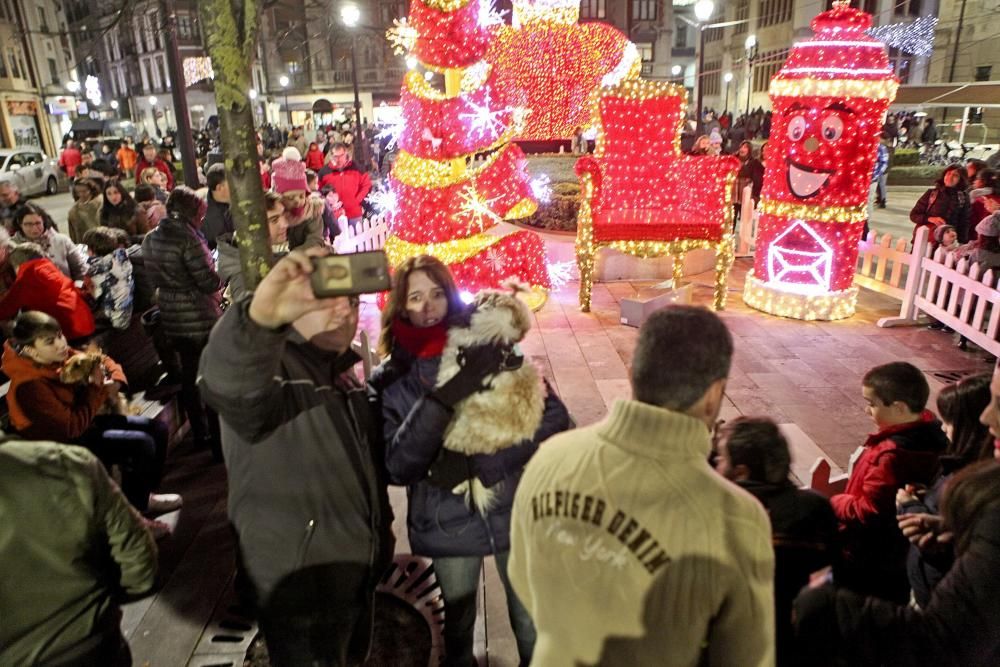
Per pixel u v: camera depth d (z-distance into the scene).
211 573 3.25
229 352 1.55
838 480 3.30
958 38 28.97
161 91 44.53
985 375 2.35
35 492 1.64
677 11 51.47
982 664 1.51
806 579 1.77
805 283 7.01
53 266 4.23
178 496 3.82
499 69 12.23
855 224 6.73
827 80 6.34
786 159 6.78
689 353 1.25
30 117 34.53
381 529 2.10
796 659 1.76
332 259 1.46
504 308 1.99
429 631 2.80
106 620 1.80
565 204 9.66
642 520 1.20
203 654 2.75
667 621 1.19
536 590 1.33
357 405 2.06
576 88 12.74
